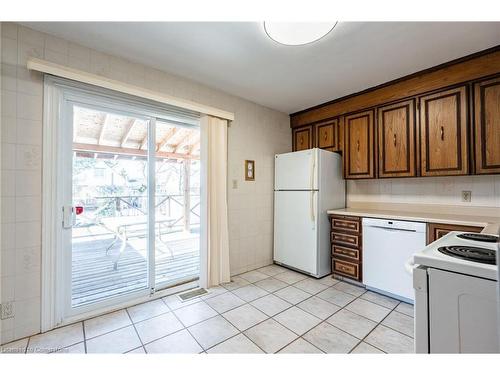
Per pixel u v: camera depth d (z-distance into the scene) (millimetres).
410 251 2221
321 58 2129
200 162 2686
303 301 2324
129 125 2379
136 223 2443
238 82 2629
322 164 2932
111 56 2084
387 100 2627
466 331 890
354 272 2672
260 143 3305
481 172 2041
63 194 1937
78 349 1626
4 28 1651
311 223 2910
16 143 1693
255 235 3248
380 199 3006
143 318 2025
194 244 3939
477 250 1075
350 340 1723
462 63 2121
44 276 1800
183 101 2430
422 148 2381
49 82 1811
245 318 2023
